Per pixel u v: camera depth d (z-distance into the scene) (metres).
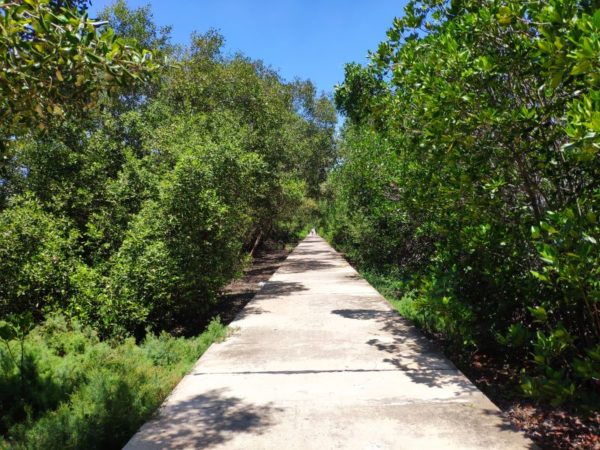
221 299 11.66
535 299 4.52
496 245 4.85
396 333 6.73
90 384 4.47
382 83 7.29
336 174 19.08
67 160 10.10
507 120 4.10
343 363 5.30
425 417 3.79
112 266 7.91
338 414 3.89
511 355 5.27
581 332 4.09
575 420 3.94
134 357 5.63
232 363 5.38
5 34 3.47
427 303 5.05
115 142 10.61
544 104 4.48
